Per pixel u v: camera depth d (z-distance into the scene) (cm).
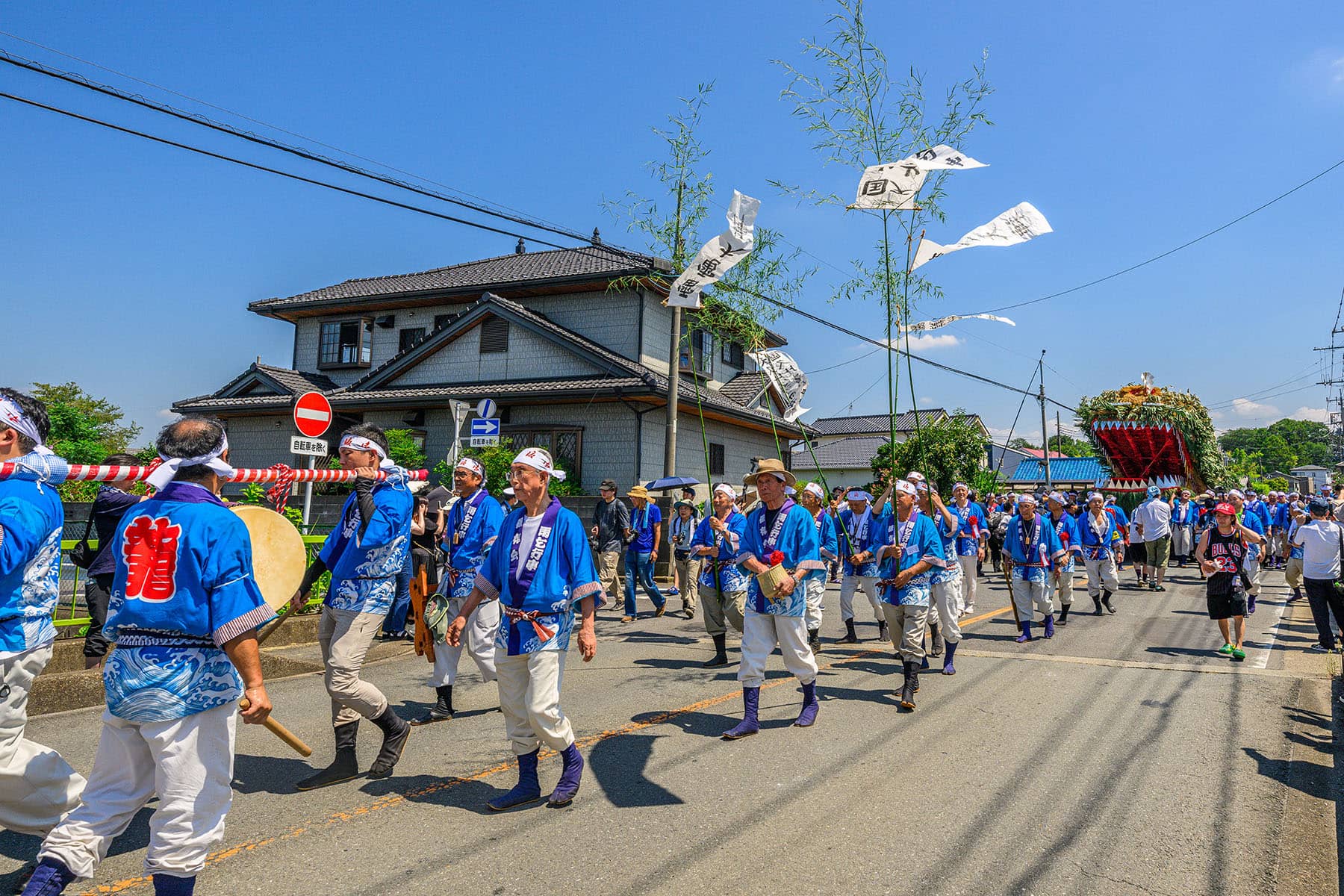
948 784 463
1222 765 498
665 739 552
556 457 1891
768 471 572
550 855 369
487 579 439
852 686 721
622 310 2038
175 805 280
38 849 370
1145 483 2114
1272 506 2055
